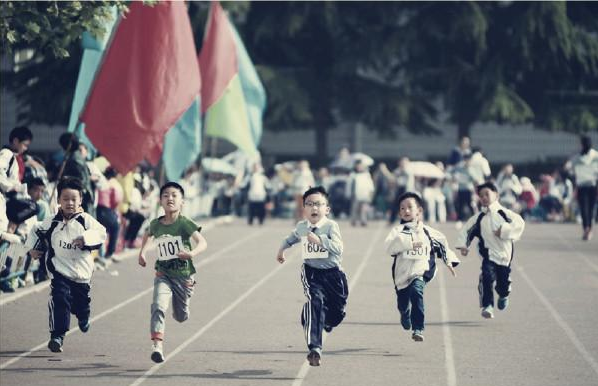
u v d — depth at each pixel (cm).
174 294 3116
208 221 9206
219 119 8125
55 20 4753
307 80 13225
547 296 4559
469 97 13312
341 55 13225
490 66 12950
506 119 12888
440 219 9688
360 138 14088
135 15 5172
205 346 3359
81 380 2831
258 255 6388
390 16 13200
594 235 8056
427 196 9712
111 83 5150
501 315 4028
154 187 6812
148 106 5162
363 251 6675
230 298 4491
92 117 5147
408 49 12975
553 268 5669
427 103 13512
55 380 2828
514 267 5722
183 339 3484
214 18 7812
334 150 14125
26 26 4491
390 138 13300
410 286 3316
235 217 10506
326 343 3412
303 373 2936
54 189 4766
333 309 3073
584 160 7500
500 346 3372
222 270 5553
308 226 3052
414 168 9831
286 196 10619
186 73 5262
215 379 2852
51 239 3170
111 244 5459
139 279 5062
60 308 3133
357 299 4459
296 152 14188
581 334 3600
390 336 3547
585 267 5725
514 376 2908
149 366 3030
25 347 3303
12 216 4238
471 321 3878
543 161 13712
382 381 2834
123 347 3328
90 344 3372
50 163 5100
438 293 4666
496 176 13612
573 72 13438
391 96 13088
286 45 13438
